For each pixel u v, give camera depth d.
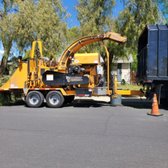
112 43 30.67
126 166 7.36
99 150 8.76
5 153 8.44
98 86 20.03
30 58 20.16
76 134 10.88
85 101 23.11
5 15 25.52
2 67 27.14
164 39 17.73
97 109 18.39
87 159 7.90
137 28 29.53
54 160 7.81
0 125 12.66
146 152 8.59
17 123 13.16
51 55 24.88
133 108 18.89
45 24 25.58
